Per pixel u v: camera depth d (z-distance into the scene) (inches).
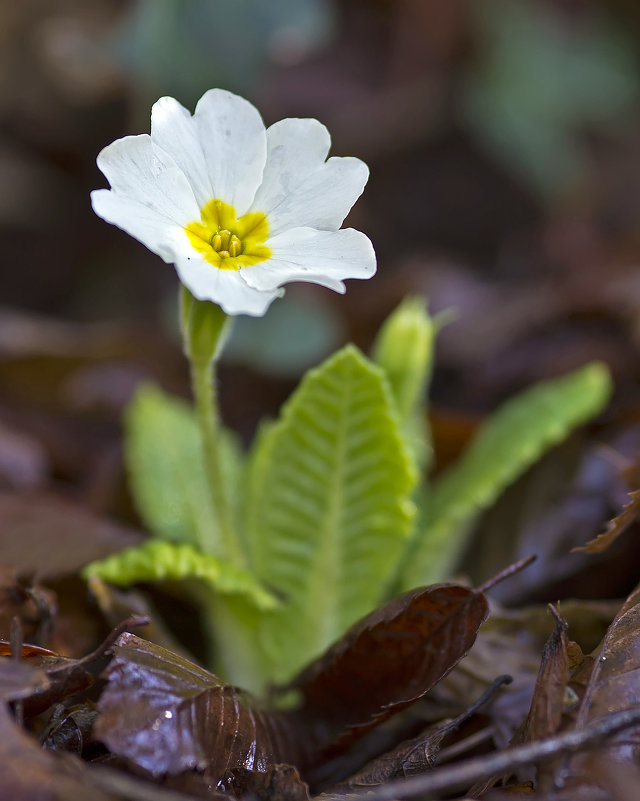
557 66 23.0
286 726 13.1
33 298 20.0
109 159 12.6
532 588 14.5
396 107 22.4
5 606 13.3
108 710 12.3
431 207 22.0
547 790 12.1
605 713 12.4
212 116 12.9
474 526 14.8
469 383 16.9
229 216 12.9
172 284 19.9
